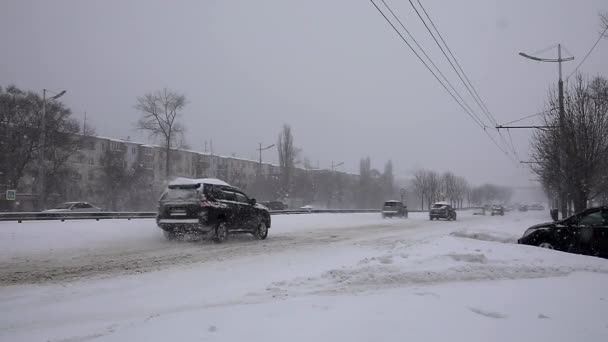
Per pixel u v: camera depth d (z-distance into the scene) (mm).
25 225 14219
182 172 69375
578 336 4238
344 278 7219
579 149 18344
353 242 14836
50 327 5125
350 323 4320
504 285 6680
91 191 49531
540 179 30875
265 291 6695
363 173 86500
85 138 48625
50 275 8203
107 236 14156
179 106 47000
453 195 90375
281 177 61188
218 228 13469
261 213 15672
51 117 40250
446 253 8672
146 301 6340
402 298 5465
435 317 4586
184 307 5957
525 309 5145
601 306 5453
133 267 9141
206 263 9719
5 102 38719
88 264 9422
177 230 13125
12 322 5328
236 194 14828
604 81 18672
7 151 38344
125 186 49031
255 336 3959
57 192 43750
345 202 86500
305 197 74000
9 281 7645
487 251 9289
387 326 4238
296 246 13328
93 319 5461
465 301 5375
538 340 4059
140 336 4059
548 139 21344
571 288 6527
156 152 66625
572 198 19484
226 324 4340
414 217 43750
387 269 7559
